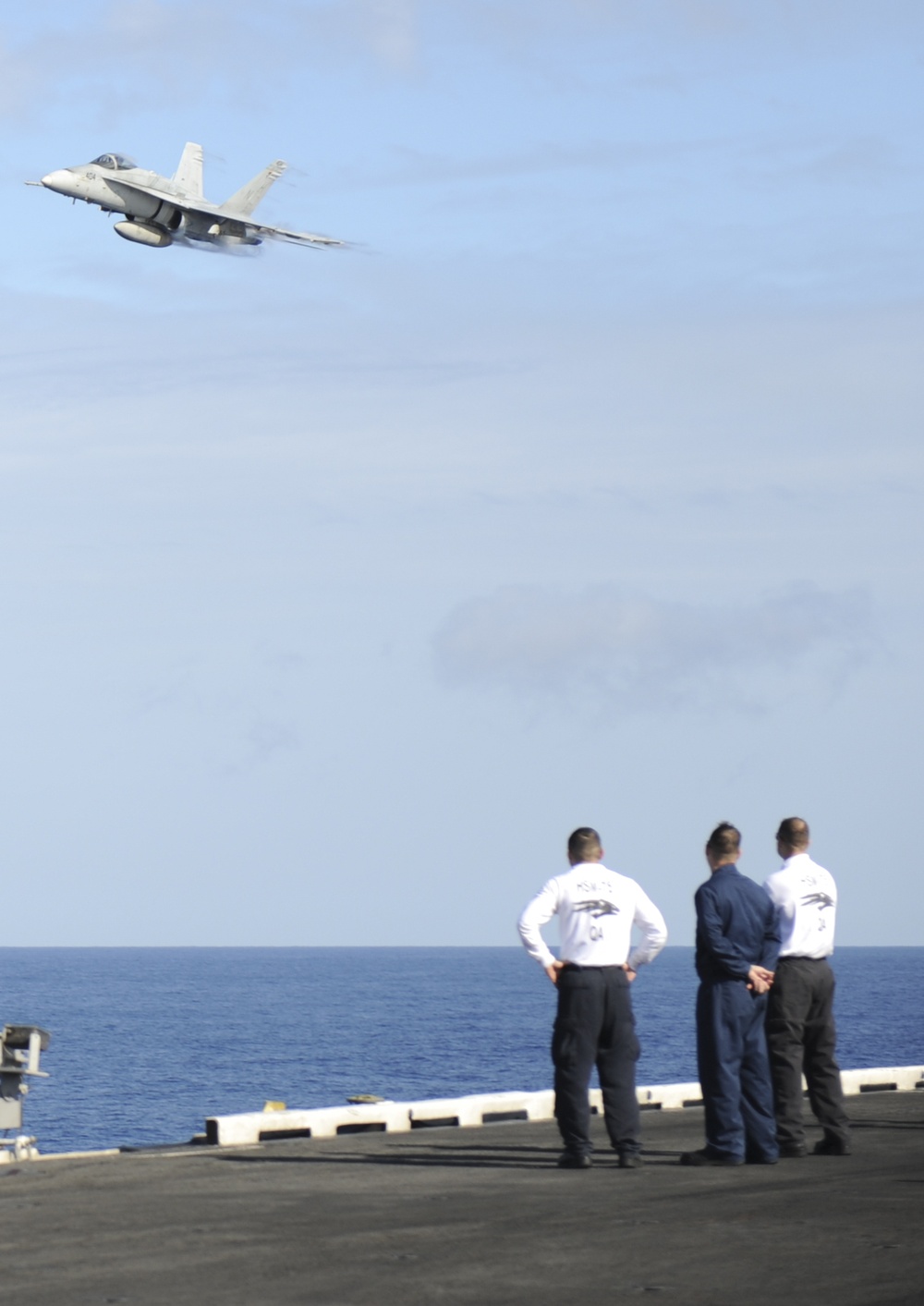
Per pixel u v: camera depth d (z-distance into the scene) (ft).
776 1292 34.68
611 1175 53.57
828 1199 47.19
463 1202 47.50
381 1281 36.19
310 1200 47.93
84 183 216.13
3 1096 59.93
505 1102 71.72
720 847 57.36
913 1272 36.50
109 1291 35.22
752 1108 56.24
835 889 59.98
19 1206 46.93
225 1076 406.82
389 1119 67.77
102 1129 302.04
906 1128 67.00
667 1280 36.06
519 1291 35.04
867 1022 593.01
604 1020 55.42
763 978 55.98
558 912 56.13
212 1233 42.32
